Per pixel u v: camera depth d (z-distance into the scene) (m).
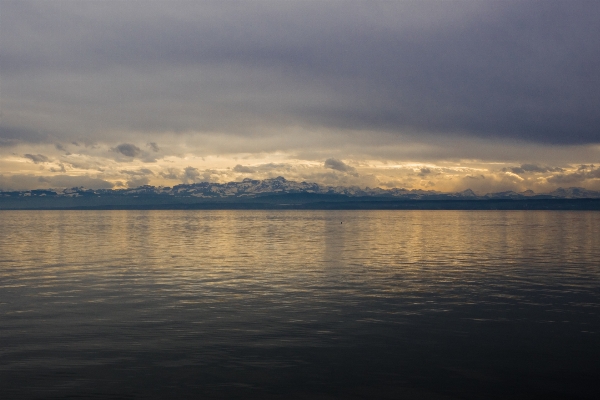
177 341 20.33
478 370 17.34
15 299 28.44
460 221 180.38
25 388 15.64
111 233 100.25
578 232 99.81
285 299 28.55
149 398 15.02
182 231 109.00
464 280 35.53
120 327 22.34
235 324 22.88
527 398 15.24
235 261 47.38
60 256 52.09
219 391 15.52
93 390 15.53
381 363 17.94
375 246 65.50
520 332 21.80
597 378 16.70
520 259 49.12
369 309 25.97
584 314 25.02
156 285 33.28
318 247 63.88
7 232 104.12
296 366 17.59
